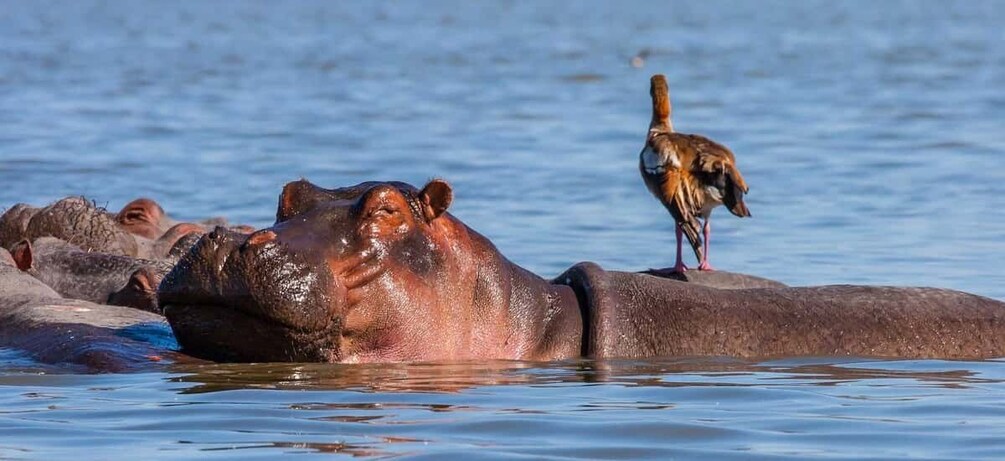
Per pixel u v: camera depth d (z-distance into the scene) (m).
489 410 33.28
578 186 84.88
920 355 41.44
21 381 36.25
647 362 39.72
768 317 41.72
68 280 47.97
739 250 64.94
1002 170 90.75
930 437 31.00
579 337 40.66
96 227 52.50
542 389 35.81
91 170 89.12
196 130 114.19
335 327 36.53
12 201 76.69
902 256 62.12
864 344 41.41
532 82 172.25
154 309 44.66
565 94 155.00
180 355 38.53
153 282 44.75
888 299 42.91
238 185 83.69
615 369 38.62
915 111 131.12
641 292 41.59
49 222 52.50
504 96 151.62
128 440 30.61
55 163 91.88
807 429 31.78
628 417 32.69
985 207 75.88
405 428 31.50
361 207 37.28
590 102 145.00
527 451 29.53
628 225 71.56
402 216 37.66
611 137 111.94
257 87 161.25
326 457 29.09
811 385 36.81
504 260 40.12
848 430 31.70
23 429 31.61
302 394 34.59
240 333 36.22
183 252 50.25
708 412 33.41
